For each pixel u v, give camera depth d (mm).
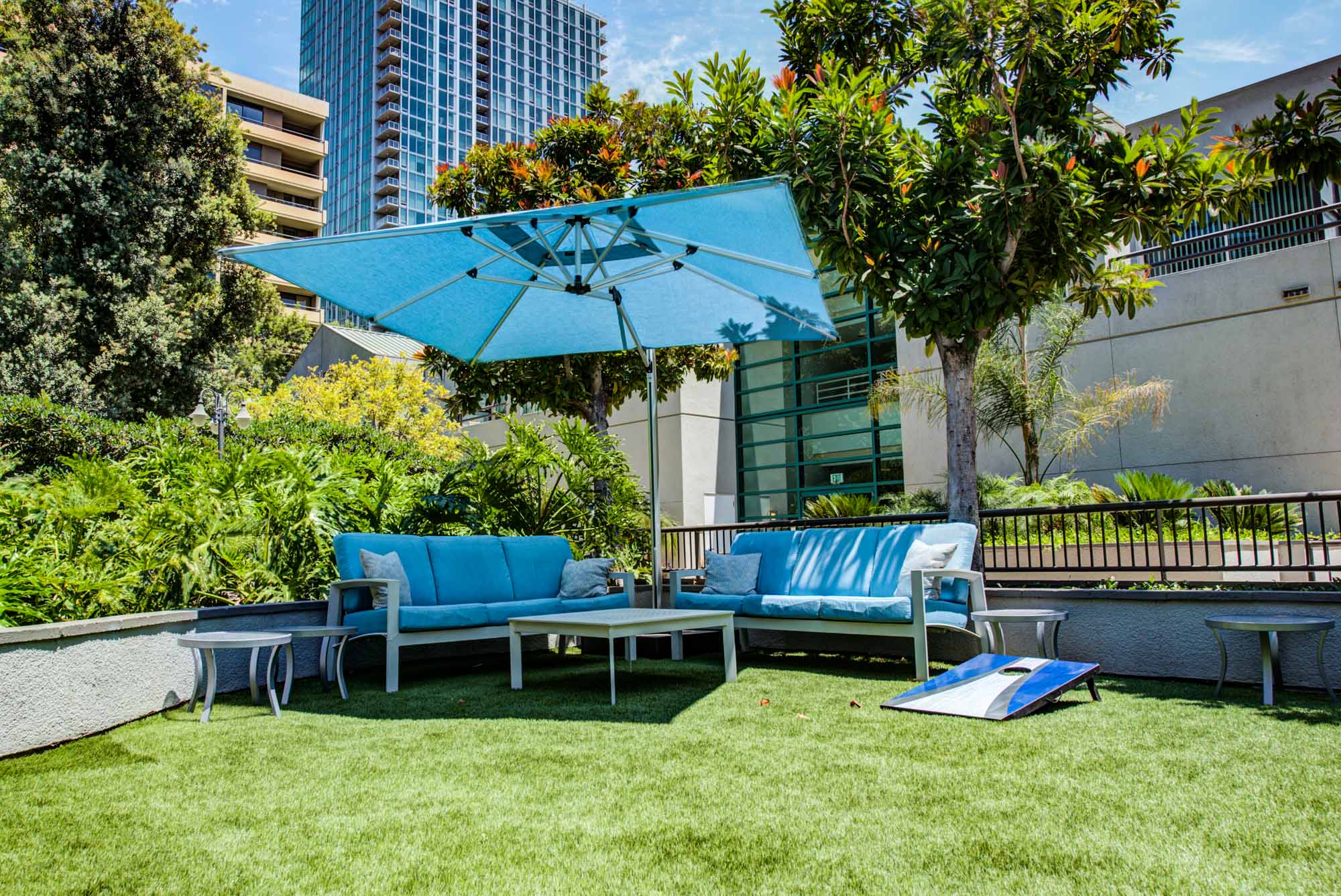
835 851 2113
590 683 4988
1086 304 6309
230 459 5895
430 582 5629
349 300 5652
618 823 2357
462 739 3445
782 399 15086
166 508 5195
